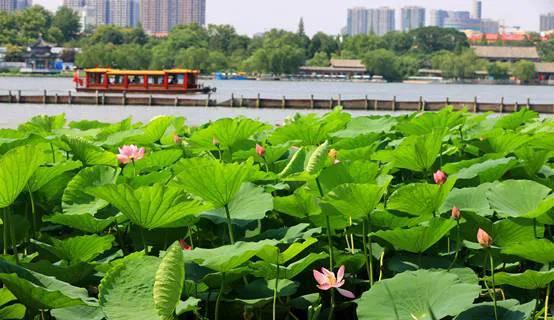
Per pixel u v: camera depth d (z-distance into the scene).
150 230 4.00
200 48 157.75
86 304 2.78
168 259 2.50
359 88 131.00
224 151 6.06
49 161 5.52
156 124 6.41
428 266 3.68
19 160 3.24
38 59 156.62
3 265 3.02
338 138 6.38
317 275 3.19
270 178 4.72
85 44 168.00
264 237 3.88
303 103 52.78
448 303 2.93
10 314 2.92
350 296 3.15
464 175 4.69
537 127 6.95
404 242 3.58
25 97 55.22
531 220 3.77
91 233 4.12
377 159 4.96
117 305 2.76
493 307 3.13
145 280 2.85
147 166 5.38
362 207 3.60
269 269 3.27
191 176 3.55
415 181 5.21
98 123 8.34
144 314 2.71
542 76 173.38
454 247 3.89
